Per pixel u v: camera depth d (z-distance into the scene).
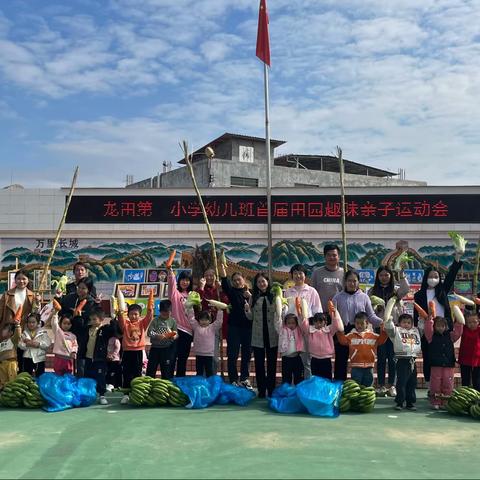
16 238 15.02
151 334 7.68
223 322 8.16
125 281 13.87
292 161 33.66
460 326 7.13
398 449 5.08
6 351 7.50
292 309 7.49
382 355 7.76
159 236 14.96
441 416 6.55
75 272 8.13
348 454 4.87
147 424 6.02
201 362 7.84
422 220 14.71
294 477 4.23
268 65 12.02
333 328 7.12
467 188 14.68
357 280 7.40
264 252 14.88
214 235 14.93
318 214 14.89
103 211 15.02
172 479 4.20
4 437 5.51
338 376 7.39
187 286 8.42
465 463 4.69
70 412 6.71
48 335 7.91
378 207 14.82
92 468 4.48
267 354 7.63
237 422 6.11
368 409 6.71
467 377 7.39
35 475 4.32
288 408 6.65
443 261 14.58
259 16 12.09
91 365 7.55
